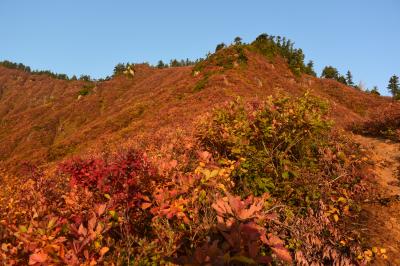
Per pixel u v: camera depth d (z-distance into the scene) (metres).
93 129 37.03
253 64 49.97
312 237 3.97
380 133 8.61
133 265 3.05
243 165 4.96
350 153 6.32
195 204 3.56
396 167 6.11
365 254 3.75
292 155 5.48
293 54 68.12
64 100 102.19
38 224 3.17
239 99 7.14
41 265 2.50
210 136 6.25
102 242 3.26
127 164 3.84
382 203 4.90
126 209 3.57
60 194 5.35
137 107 39.12
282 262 3.43
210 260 2.02
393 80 97.94
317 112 5.97
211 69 47.47
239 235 2.24
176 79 75.88
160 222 3.54
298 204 4.67
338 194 5.03
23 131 79.38
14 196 5.76
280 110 5.92
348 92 53.97
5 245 2.92
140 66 129.38
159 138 10.16
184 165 5.16
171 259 2.14
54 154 33.84
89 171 3.93
